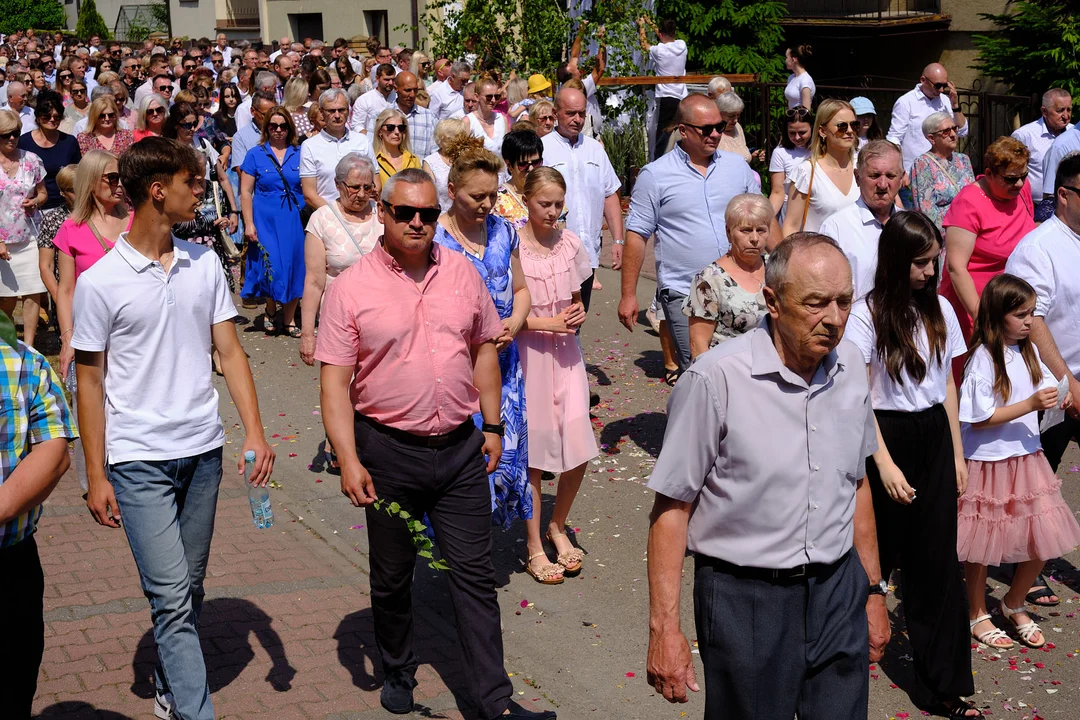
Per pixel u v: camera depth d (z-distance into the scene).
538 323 5.67
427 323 4.31
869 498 3.81
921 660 4.73
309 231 6.94
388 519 4.40
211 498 4.35
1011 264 5.91
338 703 4.64
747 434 3.40
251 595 5.59
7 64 21.41
